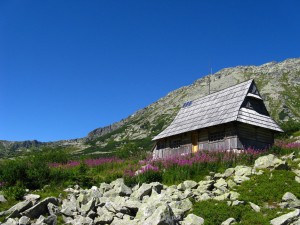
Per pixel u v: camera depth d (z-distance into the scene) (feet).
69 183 71.15
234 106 108.88
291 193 55.16
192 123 121.29
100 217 51.72
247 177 65.41
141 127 645.10
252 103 112.37
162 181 74.64
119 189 62.54
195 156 87.45
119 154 149.59
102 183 69.62
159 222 44.39
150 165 81.82
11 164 75.15
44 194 62.28
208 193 60.70
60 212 53.62
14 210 51.93
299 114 534.37
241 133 104.88
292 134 173.68
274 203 54.24
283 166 68.13
